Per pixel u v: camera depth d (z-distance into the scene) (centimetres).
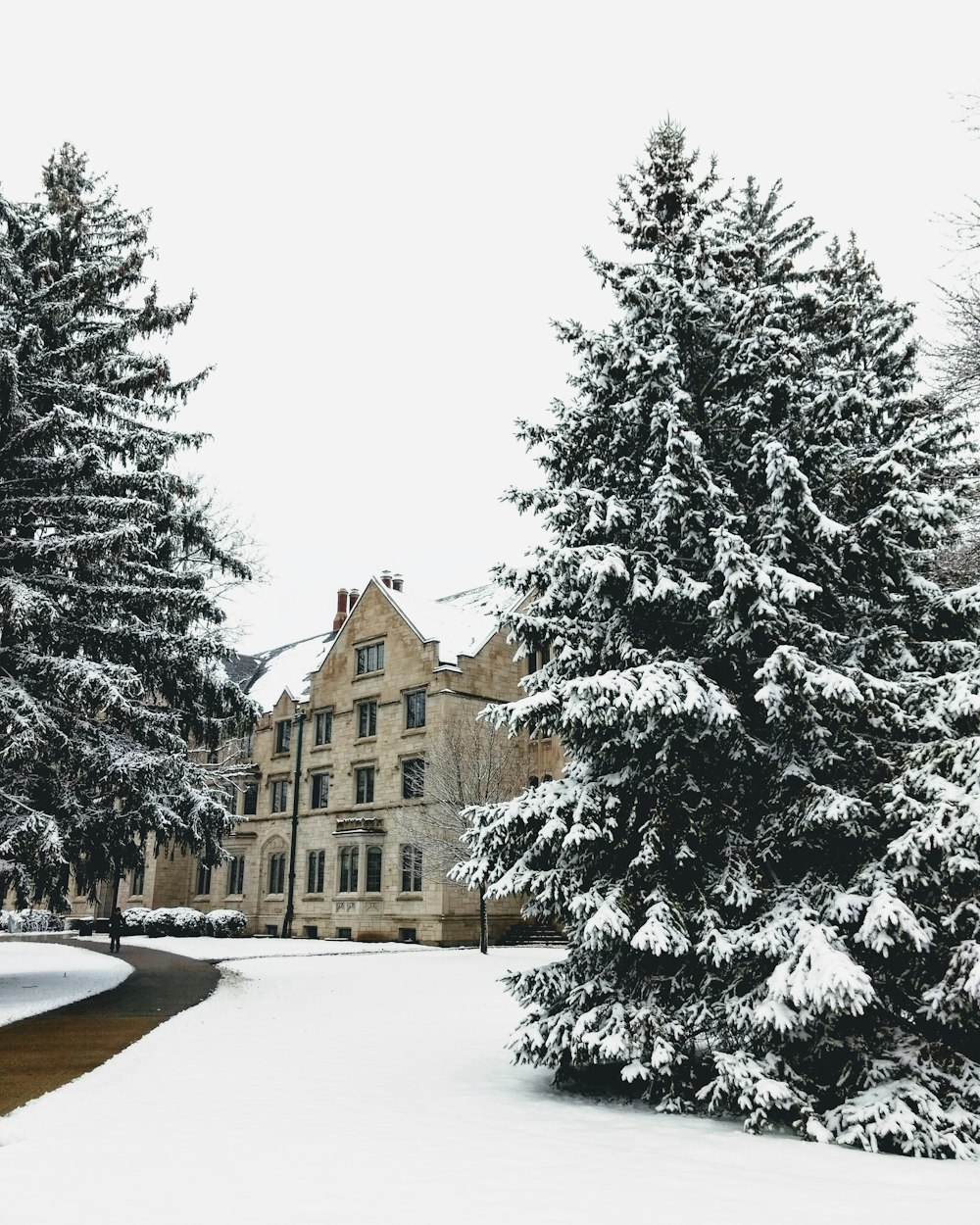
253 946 3162
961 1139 770
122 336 1997
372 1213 562
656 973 991
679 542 1091
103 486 1758
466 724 3303
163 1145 719
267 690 4984
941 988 829
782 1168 695
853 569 1025
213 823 1839
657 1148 753
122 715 1711
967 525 1496
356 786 3853
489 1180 643
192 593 1828
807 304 1497
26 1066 1029
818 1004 791
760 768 1022
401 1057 1170
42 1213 551
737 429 1078
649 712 945
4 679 1571
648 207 1202
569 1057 959
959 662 1031
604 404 1159
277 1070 1056
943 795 852
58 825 1570
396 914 3472
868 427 1196
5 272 1755
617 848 998
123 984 1898
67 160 2319
